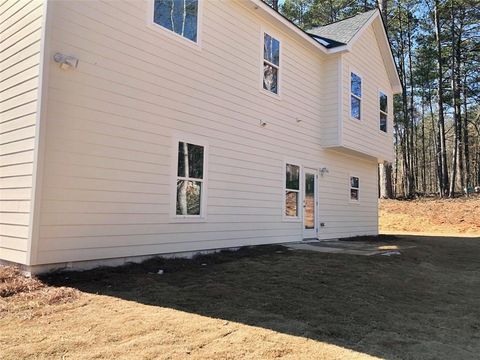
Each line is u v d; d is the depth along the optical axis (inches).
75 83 221.9
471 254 417.4
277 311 174.9
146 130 261.1
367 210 585.0
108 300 176.9
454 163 1022.4
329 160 487.5
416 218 805.2
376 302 200.1
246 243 348.8
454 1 954.1
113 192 239.6
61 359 118.0
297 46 429.4
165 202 272.8
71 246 217.9
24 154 215.3
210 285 211.9
